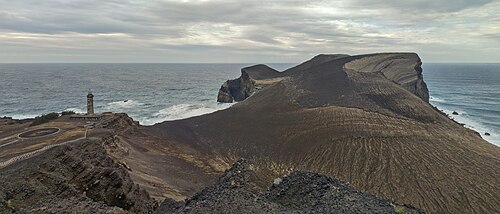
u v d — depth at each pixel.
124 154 35.03
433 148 39.91
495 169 34.12
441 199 28.62
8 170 19.45
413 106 62.16
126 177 22.19
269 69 137.50
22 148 31.59
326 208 13.20
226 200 14.19
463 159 36.78
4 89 131.62
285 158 42.12
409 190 30.36
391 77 93.06
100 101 106.50
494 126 69.62
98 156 24.56
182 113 86.50
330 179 16.36
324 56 144.75
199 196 17.70
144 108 94.19
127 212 14.05
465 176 32.53
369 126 47.44
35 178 17.84
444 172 33.47
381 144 41.16
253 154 44.84
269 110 66.19
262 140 49.38
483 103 105.12
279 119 58.03
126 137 44.53
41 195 15.83
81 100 107.69
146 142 45.38
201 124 60.88
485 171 33.59
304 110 60.50
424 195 29.41
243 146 48.06
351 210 12.87
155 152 41.41
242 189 17.14
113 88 144.88
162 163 37.19
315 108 60.41
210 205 13.62
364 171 35.09
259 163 41.50
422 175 32.97
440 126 51.19
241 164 25.27
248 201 14.19
